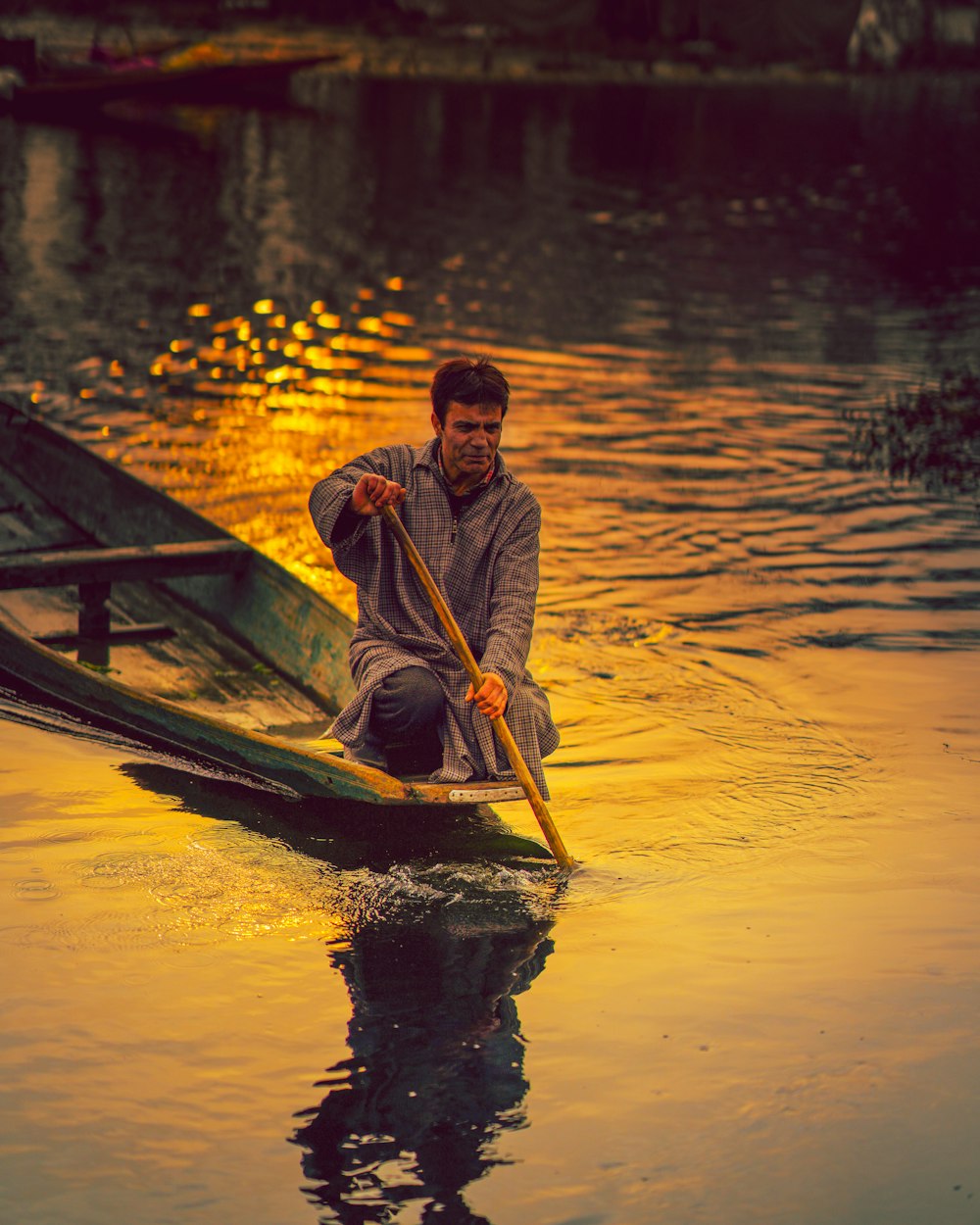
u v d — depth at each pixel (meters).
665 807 6.89
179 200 29.72
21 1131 4.34
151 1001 5.06
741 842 6.53
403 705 6.54
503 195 33.22
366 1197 4.11
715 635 9.46
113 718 7.45
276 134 39.56
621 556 11.20
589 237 28.86
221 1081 4.60
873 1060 4.78
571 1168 4.24
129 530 10.18
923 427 15.94
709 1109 4.52
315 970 5.30
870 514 12.56
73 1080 4.59
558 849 6.23
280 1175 4.18
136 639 8.98
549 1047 4.83
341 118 43.34
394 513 6.21
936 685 8.62
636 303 22.98
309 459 13.71
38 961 5.30
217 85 38.81
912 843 6.53
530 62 58.22
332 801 6.82
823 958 5.45
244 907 5.79
